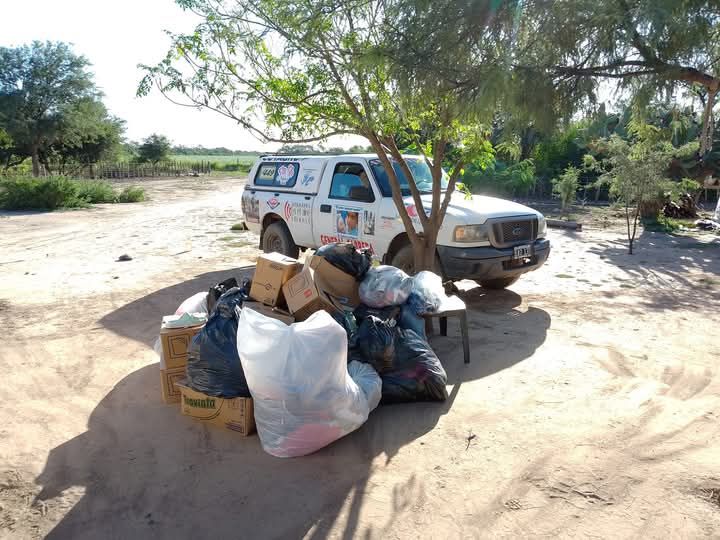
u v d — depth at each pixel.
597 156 25.84
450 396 4.54
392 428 4.01
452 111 3.51
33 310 7.20
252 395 3.71
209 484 3.36
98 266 10.14
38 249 12.39
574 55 3.08
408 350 4.41
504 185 26.70
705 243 13.09
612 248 12.31
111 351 5.70
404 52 3.29
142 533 2.94
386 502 3.16
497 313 7.02
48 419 4.23
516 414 4.20
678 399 4.46
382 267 5.26
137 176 59.47
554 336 6.06
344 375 3.67
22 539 2.89
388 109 5.31
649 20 2.65
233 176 64.25
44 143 46.53
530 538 2.85
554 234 14.60
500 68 2.95
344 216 8.28
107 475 3.47
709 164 18.25
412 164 8.54
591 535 2.86
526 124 3.24
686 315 6.91
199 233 14.71
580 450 3.66
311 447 3.61
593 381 4.81
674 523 2.92
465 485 3.31
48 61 43.25
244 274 9.31
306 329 3.55
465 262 6.98
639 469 3.42
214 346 4.00
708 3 2.75
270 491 3.28
